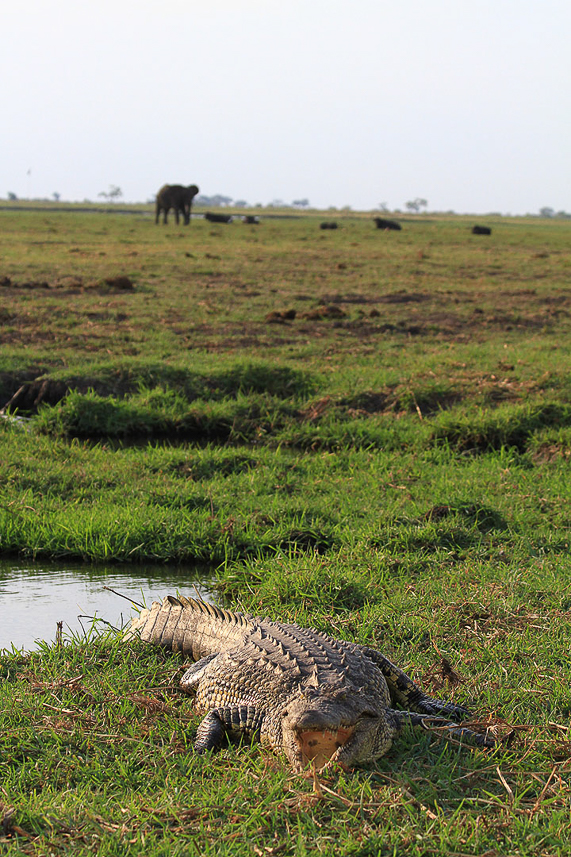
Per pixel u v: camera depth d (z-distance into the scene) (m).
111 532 11.09
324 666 5.99
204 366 19.83
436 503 12.04
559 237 79.81
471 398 17.73
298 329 25.69
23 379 19.17
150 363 19.45
